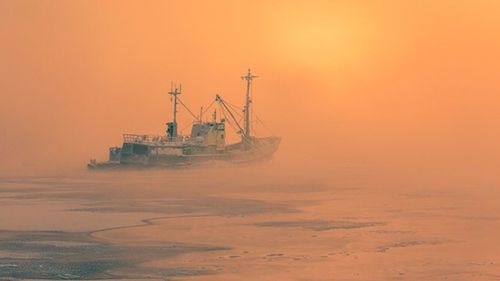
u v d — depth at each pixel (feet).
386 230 490.08
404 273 364.38
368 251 416.67
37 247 420.36
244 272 364.58
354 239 455.22
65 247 421.18
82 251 410.52
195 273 362.12
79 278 351.46
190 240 447.42
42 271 363.35
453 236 466.29
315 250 419.13
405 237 462.19
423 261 390.63
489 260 392.88
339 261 390.21
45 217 537.65
